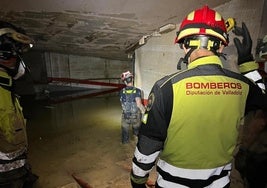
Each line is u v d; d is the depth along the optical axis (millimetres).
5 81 1592
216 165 1157
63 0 2854
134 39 5023
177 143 1123
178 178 1178
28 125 6180
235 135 1175
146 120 1142
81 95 8984
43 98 8703
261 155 1792
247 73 1557
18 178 1729
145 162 1172
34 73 8766
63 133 5605
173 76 1153
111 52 6879
